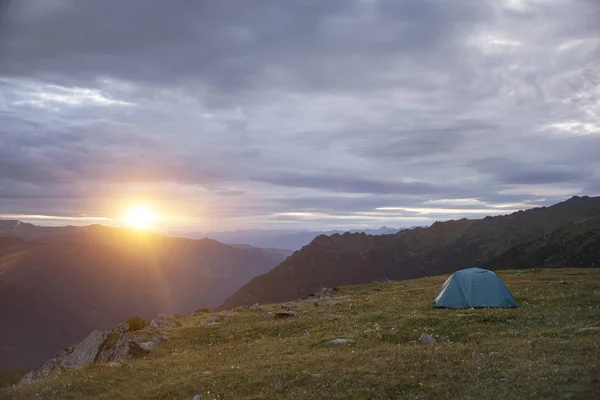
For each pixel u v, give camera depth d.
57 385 23.48
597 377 15.20
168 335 36.88
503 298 34.84
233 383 20.09
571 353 18.53
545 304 33.38
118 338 34.56
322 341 27.81
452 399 14.95
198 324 42.81
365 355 21.98
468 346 22.12
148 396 20.30
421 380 17.11
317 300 50.09
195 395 19.34
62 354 35.81
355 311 38.59
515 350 20.02
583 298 33.84
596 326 23.42
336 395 16.50
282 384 18.80
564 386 14.80
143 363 27.92
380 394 16.20
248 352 27.70
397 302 41.38
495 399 14.60
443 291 37.62
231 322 41.09
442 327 28.53
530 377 15.98
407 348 23.06
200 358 27.94
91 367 28.03
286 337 31.84
